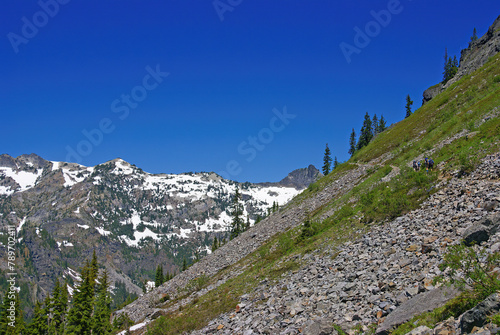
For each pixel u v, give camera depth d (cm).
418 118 7712
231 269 5016
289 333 1535
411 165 3603
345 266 2042
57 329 7250
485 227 1322
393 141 7288
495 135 2645
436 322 1002
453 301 1029
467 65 10619
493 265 1076
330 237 2975
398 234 2048
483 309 822
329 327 1356
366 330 1236
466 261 1048
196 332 2538
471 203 1833
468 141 2973
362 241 2328
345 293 1636
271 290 2478
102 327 6906
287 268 2841
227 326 2236
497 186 1862
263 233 6431
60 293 7462
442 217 1897
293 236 4388
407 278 1434
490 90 4900
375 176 4638
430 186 2536
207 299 3512
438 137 4244
